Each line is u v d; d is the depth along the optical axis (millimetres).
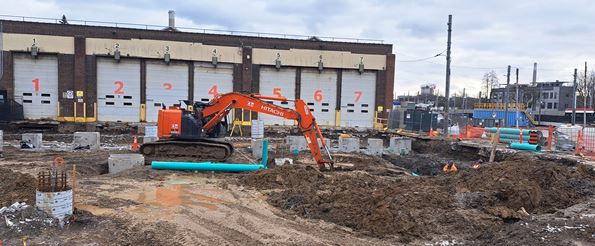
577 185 12852
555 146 23781
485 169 13039
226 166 15734
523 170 12883
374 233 9312
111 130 31328
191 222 9727
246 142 27984
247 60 33688
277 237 8930
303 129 16438
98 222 9281
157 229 9094
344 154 21844
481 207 10461
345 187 12844
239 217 10289
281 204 11461
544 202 11281
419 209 10148
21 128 30219
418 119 32875
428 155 25531
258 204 11555
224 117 18406
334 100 35781
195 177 14969
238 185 13789
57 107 31500
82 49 31266
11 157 18516
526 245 7879
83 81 31484
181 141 17828
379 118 36188
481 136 30797
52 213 8891
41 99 31375
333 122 35875
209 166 15664
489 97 95125
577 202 11594
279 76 34844
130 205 11016
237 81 33781
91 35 31484
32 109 31281
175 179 14539
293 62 34594
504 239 8383
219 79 33688
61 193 8977
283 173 14188
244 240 8719
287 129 33688
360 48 35562
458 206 10445
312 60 34875
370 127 36312
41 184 9188
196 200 11773
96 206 10797
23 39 30516
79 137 21641
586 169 15508
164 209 10727
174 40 32594
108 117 32312
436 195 10867
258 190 13188
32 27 30625
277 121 34844
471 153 24328
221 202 11641
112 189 12797
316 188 12859
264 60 34219
